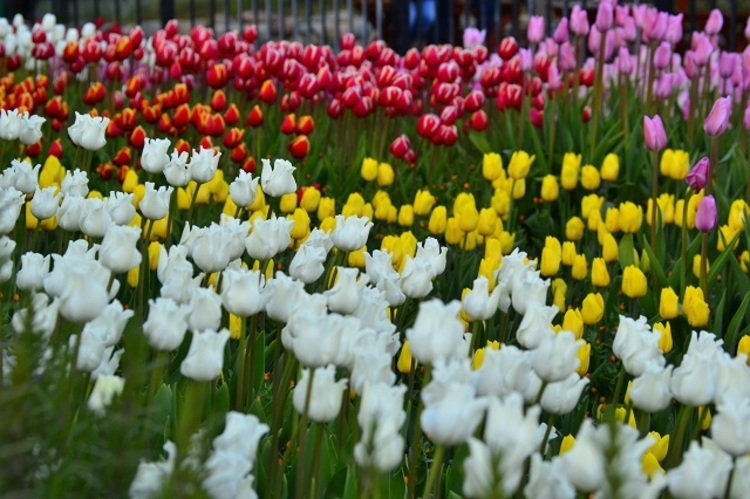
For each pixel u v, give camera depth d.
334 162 8.79
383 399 2.91
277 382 4.14
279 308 3.68
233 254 4.25
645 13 9.58
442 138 8.34
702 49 9.24
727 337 5.56
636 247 7.30
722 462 2.84
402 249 5.54
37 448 2.65
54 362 2.93
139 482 2.69
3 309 3.48
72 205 4.64
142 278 4.68
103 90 8.54
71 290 3.13
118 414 2.73
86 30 11.83
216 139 8.95
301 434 3.34
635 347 3.70
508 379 3.16
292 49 10.00
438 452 2.94
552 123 8.84
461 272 6.34
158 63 9.52
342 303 3.76
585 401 4.88
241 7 15.08
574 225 6.88
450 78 8.78
